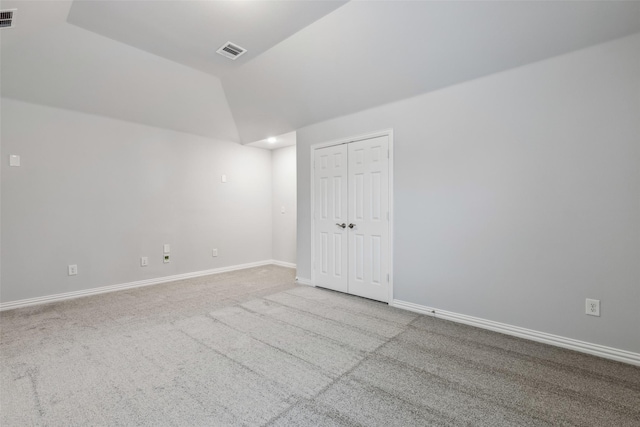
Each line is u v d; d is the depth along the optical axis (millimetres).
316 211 3988
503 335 2475
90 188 3602
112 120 3766
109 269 3754
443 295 2852
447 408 1548
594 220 2121
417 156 3006
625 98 2002
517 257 2443
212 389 1703
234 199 5125
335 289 3771
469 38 2357
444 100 2812
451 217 2791
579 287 2182
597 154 2102
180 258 4441
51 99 3242
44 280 3283
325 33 2734
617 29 1970
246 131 4758
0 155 3020
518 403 1589
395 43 2605
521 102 2398
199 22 2625
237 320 2775
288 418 1471
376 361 2033
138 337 2391
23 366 1936
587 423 1439
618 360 2037
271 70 3381
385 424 1431
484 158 2592
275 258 5684
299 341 2336
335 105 3523
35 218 3225
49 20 2469
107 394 1649
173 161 4363
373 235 3377
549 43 2186
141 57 3168
